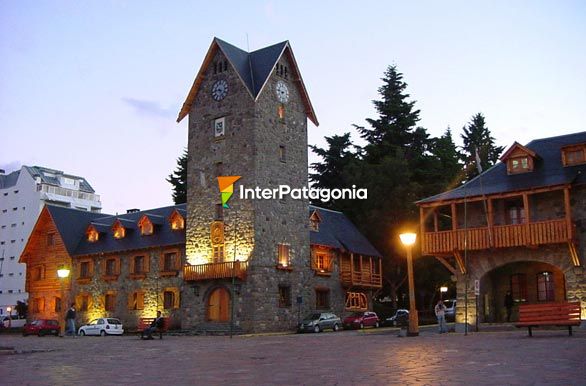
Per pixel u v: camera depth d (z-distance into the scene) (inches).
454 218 1389.0
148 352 868.6
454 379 432.5
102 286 2225.6
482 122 3518.7
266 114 1871.3
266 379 470.9
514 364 516.1
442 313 1224.8
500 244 1314.0
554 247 1293.1
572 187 1278.3
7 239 4003.4
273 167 1868.8
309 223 1983.3
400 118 2733.8
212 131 1920.5
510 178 1384.1
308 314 1916.8
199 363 641.0
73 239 2405.3
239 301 1764.3
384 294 2667.3
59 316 2326.5
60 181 4220.0
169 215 2103.8
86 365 643.5
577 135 1427.2
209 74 1961.1
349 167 2559.1
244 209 1802.4
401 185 2388.0
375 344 872.3
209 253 1863.9
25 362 693.9
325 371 515.5
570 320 861.2
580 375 437.7
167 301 2022.6
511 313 1378.0
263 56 1952.5
